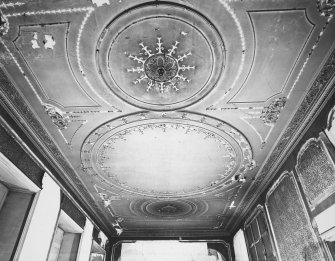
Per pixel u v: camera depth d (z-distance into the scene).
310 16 2.72
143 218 8.09
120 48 3.00
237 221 8.30
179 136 4.49
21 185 4.16
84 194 6.39
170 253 9.44
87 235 7.00
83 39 2.88
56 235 6.13
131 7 2.63
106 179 5.73
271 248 5.82
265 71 3.30
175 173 5.50
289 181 4.85
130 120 4.10
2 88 3.38
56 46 2.95
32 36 2.85
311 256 4.18
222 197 6.68
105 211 7.48
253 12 2.68
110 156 4.94
